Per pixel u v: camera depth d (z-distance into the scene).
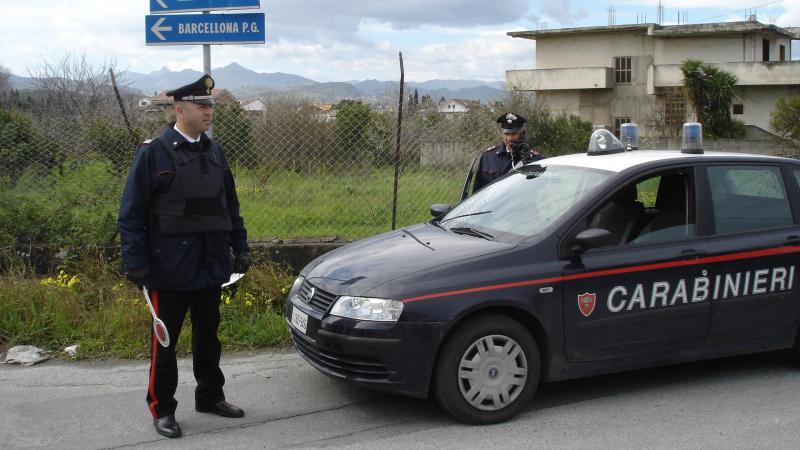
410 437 4.20
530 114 20.05
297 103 8.11
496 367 4.36
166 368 4.26
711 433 4.22
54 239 7.28
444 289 4.25
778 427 4.30
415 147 8.00
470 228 5.07
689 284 4.77
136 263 4.04
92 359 5.68
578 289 4.49
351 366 4.31
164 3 6.99
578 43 44.03
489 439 4.15
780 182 5.26
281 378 5.25
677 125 39.09
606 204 4.73
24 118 7.76
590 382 5.09
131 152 7.79
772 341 5.09
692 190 4.97
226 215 4.36
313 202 8.07
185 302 4.32
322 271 4.75
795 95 39.53
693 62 36.62
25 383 5.14
